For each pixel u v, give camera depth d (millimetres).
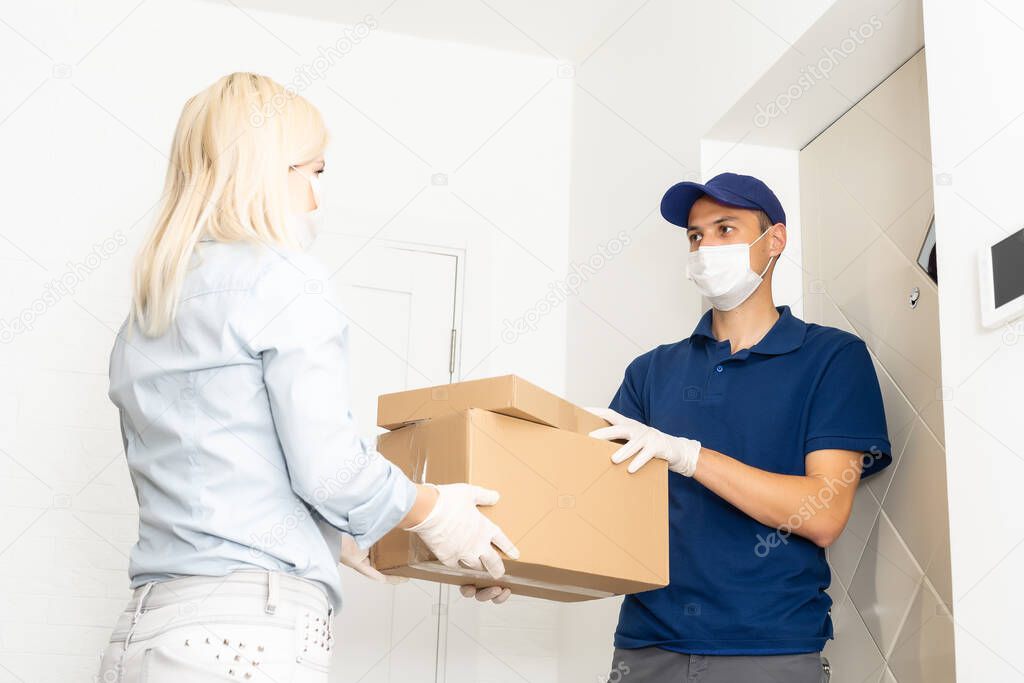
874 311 2248
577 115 3500
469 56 3465
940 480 1962
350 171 3242
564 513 1635
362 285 3152
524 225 3375
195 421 1294
